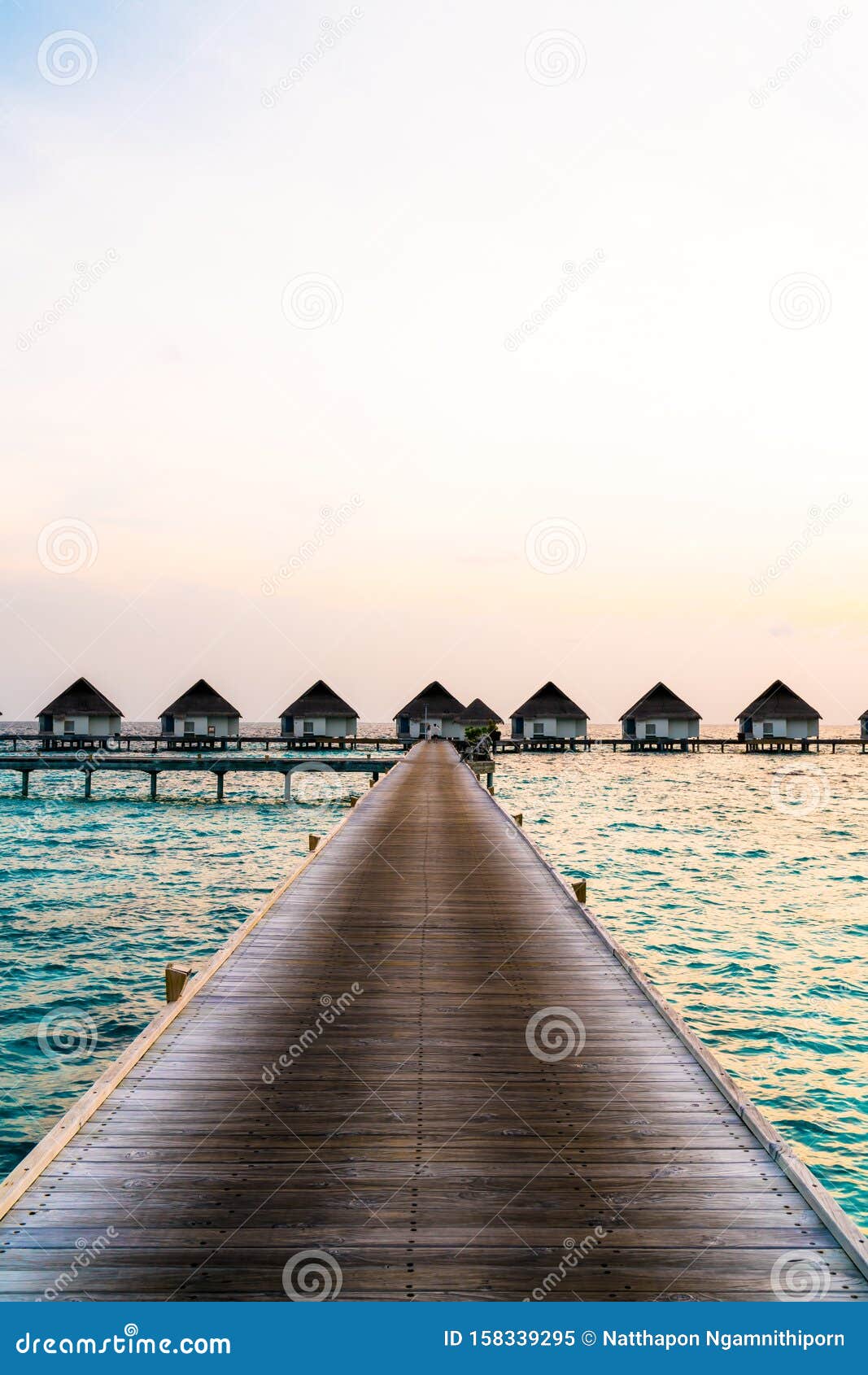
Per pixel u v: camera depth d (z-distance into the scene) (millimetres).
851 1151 8562
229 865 26078
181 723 85062
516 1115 5957
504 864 15281
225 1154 5383
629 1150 5504
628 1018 7895
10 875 24078
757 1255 4480
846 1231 4527
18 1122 9188
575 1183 5105
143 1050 6918
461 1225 4680
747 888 21656
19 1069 10586
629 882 22516
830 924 17766
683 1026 7398
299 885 13562
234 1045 7180
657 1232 4652
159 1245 4480
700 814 40219
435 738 84688
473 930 10969
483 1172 5211
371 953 9953
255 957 9773
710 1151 5496
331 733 86500
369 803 24406
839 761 91062
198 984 8539
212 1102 6098
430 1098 6223
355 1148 5480
